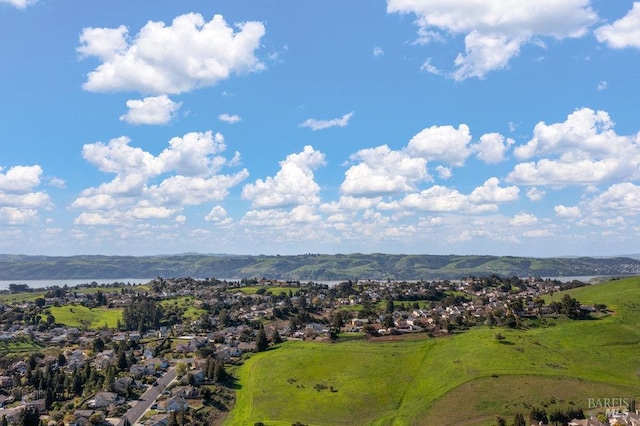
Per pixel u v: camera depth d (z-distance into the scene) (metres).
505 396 172.25
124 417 168.62
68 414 170.75
